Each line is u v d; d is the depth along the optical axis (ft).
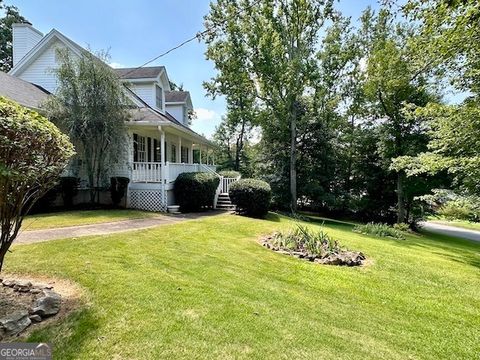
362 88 56.18
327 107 58.90
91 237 18.85
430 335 10.44
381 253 23.39
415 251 27.04
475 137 26.76
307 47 53.47
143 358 7.82
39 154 9.34
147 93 49.19
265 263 16.94
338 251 20.68
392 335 10.16
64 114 30.63
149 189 36.37
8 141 8.16
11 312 9.23
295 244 21.06
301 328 9.91
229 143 108.88
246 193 37.45
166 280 12.76
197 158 112.16
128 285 11.87
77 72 31.89
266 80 54.34
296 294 12.91
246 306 11.09
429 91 48.32
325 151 59.00
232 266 15.70
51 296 10.18
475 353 9.41
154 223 26.14
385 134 52.37
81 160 34.30
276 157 60.39
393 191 57.98
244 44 53.42
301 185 58.13
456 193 32.12
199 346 8.45
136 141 43.19
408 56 33.55
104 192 37.22
